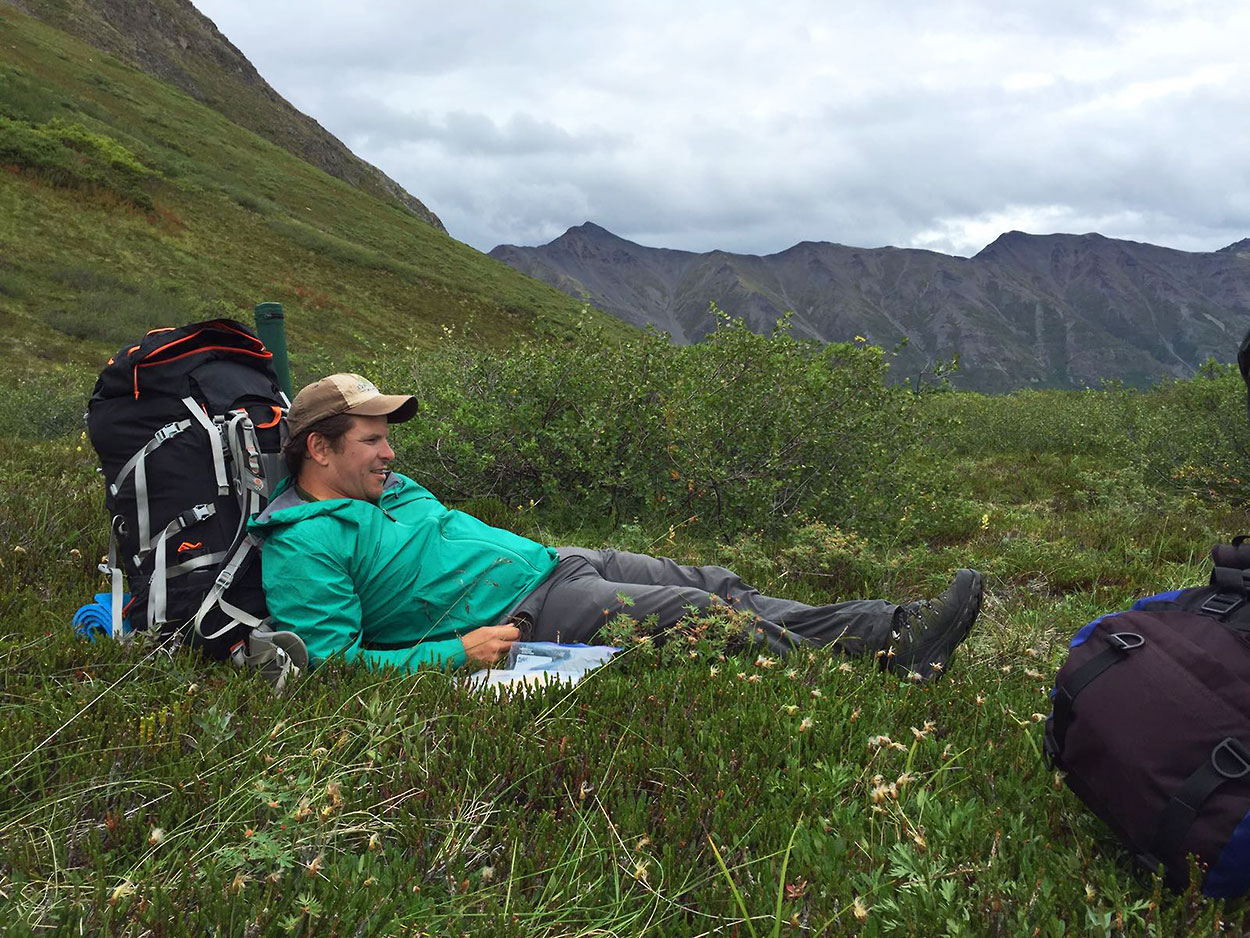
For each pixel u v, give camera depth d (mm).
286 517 3105
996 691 3174
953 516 7117
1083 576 5633
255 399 3391
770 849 2129
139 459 3102
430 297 53250
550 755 2484
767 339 7379
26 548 4516
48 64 60156
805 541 5602
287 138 98438
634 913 1906
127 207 41562
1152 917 1802
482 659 3178
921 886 1864
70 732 2504
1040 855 2066
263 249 47438
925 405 7832
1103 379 17766
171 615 3080
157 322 29047
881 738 2441
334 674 2982
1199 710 1852
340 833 2119
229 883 1881
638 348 7488
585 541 6254
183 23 101438
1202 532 6641
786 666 3283
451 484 7129
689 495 6793
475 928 1841
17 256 31109
